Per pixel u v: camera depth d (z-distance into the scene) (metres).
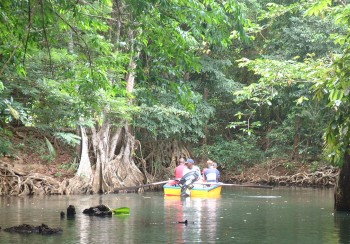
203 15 9.14
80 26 10.55
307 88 25.80
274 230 10.00
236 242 8.59
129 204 15.75
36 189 20.06
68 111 14.23
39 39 10.88
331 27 24.45
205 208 14.44
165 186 19.81
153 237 8.99
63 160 22.70
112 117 22.09
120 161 23.22
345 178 13.50
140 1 8.58
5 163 20.16
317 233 9.61
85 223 10.77
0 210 13.42
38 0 8.05
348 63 8.88
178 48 9.55
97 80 11.20
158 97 24.00
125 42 11.21
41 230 9.45
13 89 14.41
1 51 9.76
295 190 23.12
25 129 22.20
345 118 8.79
